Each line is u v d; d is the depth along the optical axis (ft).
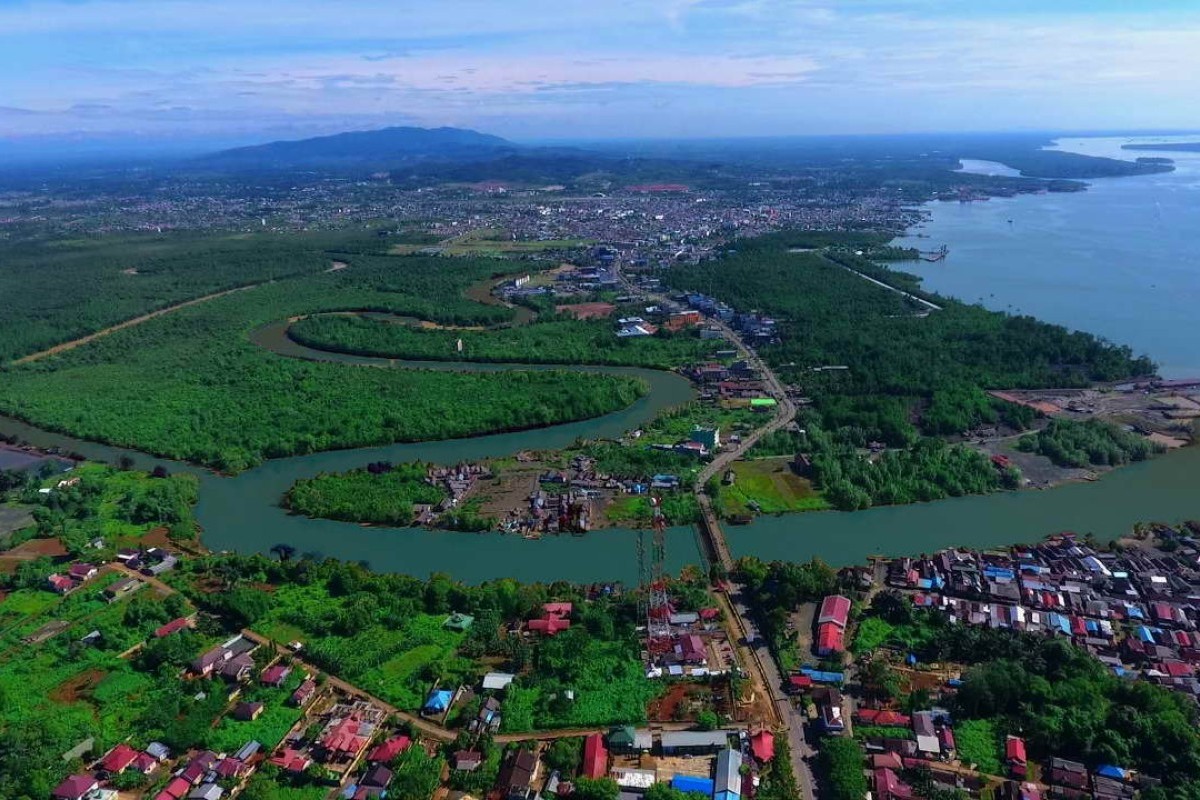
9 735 351.67
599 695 379.76
